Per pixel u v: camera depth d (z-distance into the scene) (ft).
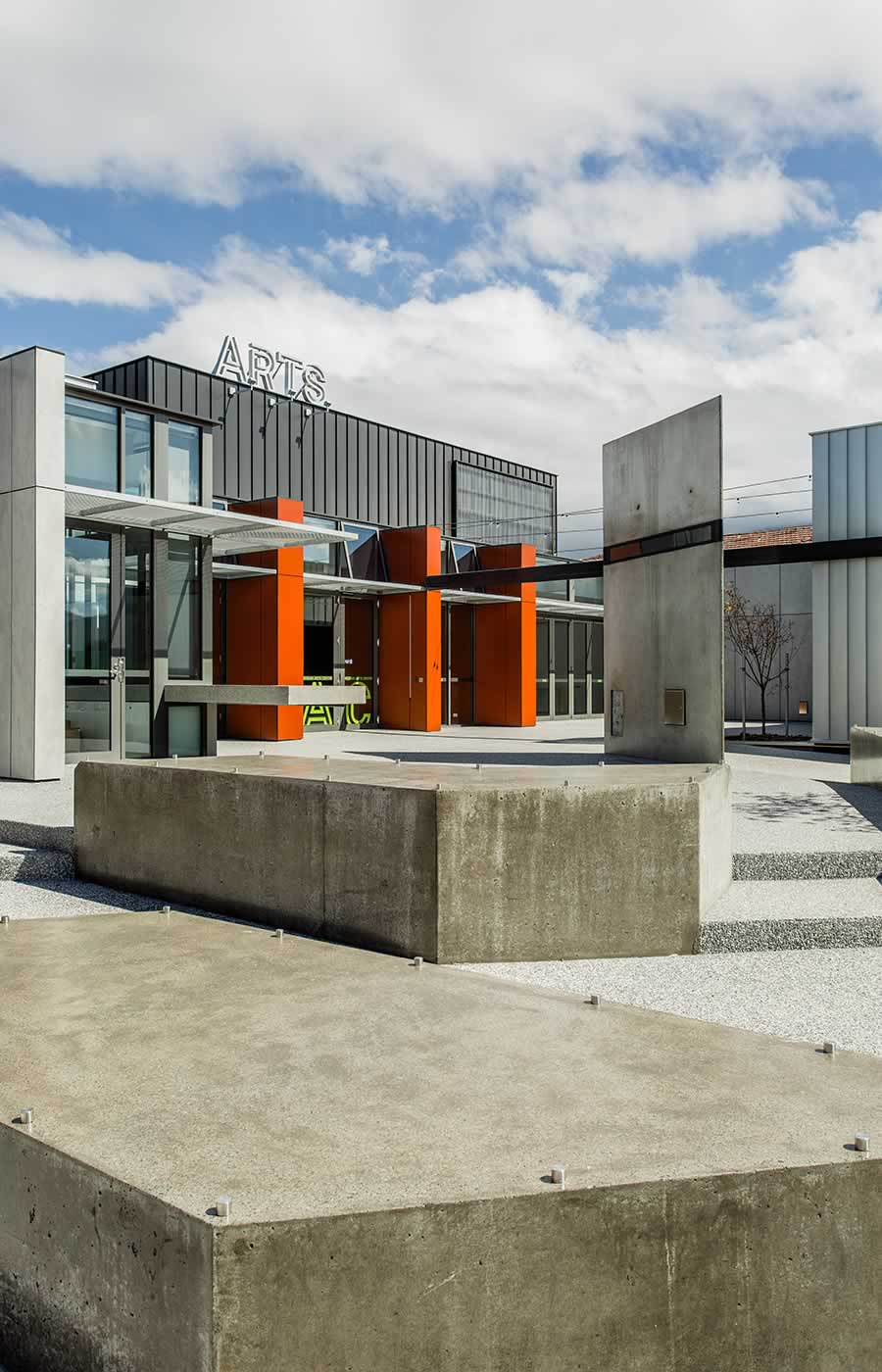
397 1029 12.26
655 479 37.68
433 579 75.66
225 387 84.74
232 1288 7.25
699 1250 8.11
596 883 19.60
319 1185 7.93
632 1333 7.99
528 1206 7.78
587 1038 12.03
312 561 73.61
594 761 34.81
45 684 36.19
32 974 14.70
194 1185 7.91
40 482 35.99
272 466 88.48
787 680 97.04
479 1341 7.73
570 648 93.35
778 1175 8.26
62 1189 8.50
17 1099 9.78
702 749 34.76
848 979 18.51
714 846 21.85
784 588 98.68
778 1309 8.28
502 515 114.01
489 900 18.99
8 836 27.37
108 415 42.63
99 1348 8.16
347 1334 7.50
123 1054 11.16
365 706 79.46
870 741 36.55
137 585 44.47
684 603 35.73
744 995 17.53
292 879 20.70
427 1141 8.86
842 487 56.65
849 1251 8.42
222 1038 11.81
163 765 23.95
